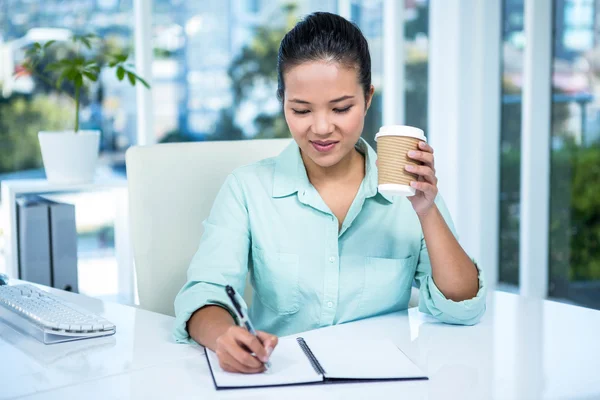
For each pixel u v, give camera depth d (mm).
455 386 943
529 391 924
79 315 1199
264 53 3213
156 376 987
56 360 1053
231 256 1308
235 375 973
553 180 3139
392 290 1368
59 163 2457
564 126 3062
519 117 3266
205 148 1607
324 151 1223
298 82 1175
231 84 3164
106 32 2900
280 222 1354
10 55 2758
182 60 3049
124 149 2988
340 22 1199
